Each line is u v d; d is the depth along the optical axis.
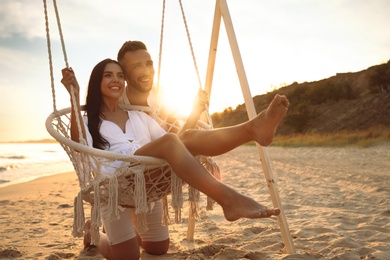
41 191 8.71
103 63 3.16
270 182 3.03
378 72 39.94
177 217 2.77
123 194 2.71
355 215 4.49
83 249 3.53
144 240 3.32
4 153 40.75
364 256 2.88
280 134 40.53
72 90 2.83
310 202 5.49
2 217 5.36
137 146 3.10
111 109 3.25
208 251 3.29
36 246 3.75
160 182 2.74
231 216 2.36
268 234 3.71
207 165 3.00
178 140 2.54
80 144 2.62
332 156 14.48
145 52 3.35
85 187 2.68
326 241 3.40
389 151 14.72
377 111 35.44
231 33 3.21
